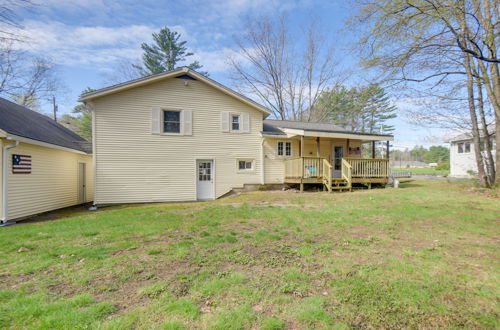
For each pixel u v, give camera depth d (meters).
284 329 1.95
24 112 10.97
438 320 2.07
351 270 3.02
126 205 10.41
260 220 5.84
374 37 7.72
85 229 5.24
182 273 2.98
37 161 8.80
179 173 11.50
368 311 2.19
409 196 9.72
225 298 2.42
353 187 13.30
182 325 1.99
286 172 13.01
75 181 11.80
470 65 9.27
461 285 2.64
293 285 2.65
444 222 5.50
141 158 10.98
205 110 11.97
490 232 4.71
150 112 11.15
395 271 2.98
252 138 12.77
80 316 2.11
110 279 2.85
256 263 3.27
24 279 2.88
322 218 5.94
